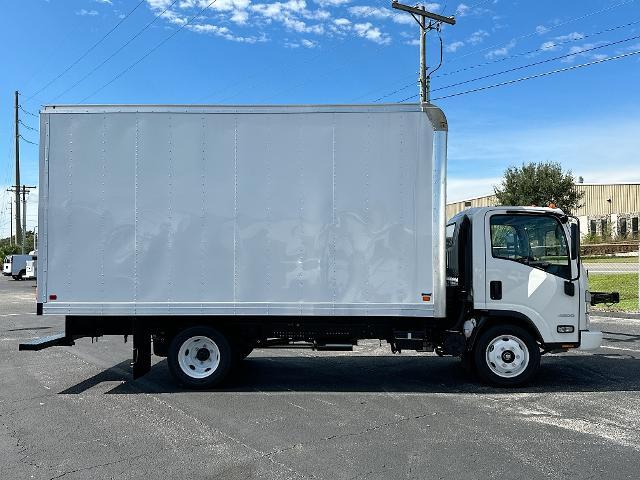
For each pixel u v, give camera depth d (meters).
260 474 4.27
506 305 6.96
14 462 4.55
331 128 6.84
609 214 46.78
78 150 6.93
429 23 21.38
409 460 4.54
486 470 4.33
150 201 6.91
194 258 6.89
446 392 6.82
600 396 6.58
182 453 4.73
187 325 7.12
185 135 6.91
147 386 7.24
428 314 6.75
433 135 6.79
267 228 6.87
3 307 20.34
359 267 6.82
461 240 7.29
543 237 7.11
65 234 6.92
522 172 38.72
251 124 6.88
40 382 7.51
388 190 6.81
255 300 6.86
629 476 4.20
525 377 6.96
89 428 5.45
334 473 4.28
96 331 7.16
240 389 7.04
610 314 14.32
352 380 7.53
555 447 4.84
